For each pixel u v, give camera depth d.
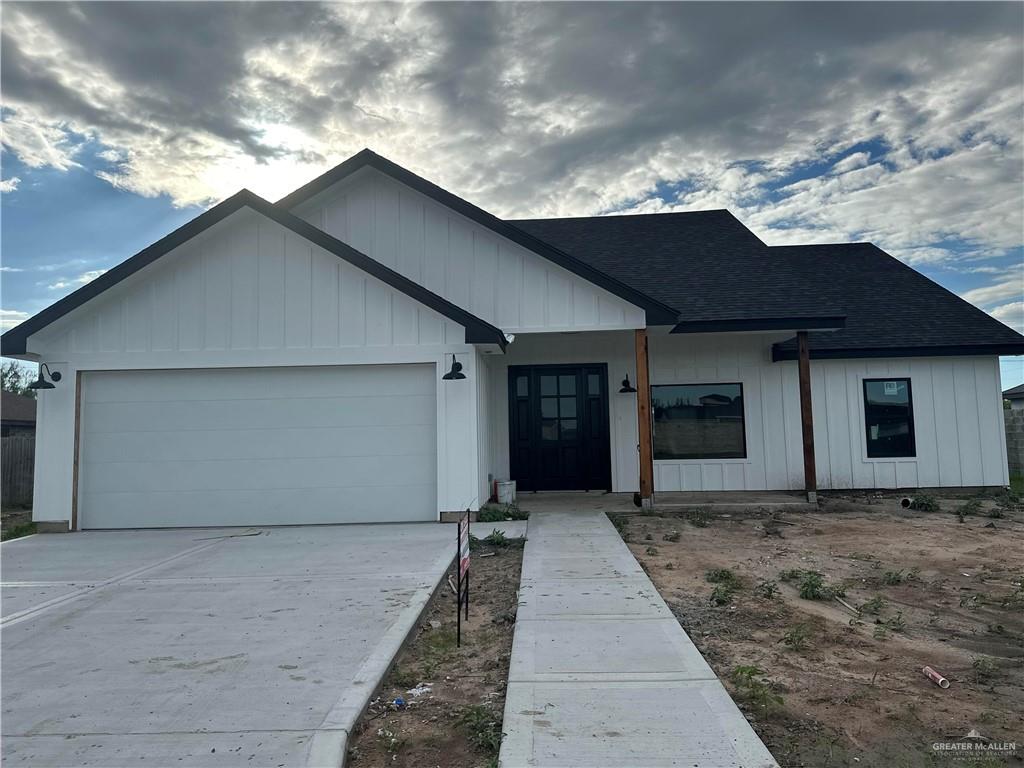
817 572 6.67
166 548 8.05
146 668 4.11
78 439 9.61
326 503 9.52
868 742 3.19
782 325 10.77
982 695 3.74
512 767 2.85
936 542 8.18
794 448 12.70
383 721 3.49
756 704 3.58
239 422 9.60
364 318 9.53
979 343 12.39
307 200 10.88
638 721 3.30
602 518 9.85
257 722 3.31
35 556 7.68
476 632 5.03
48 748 3.08
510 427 12.90
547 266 10.50
